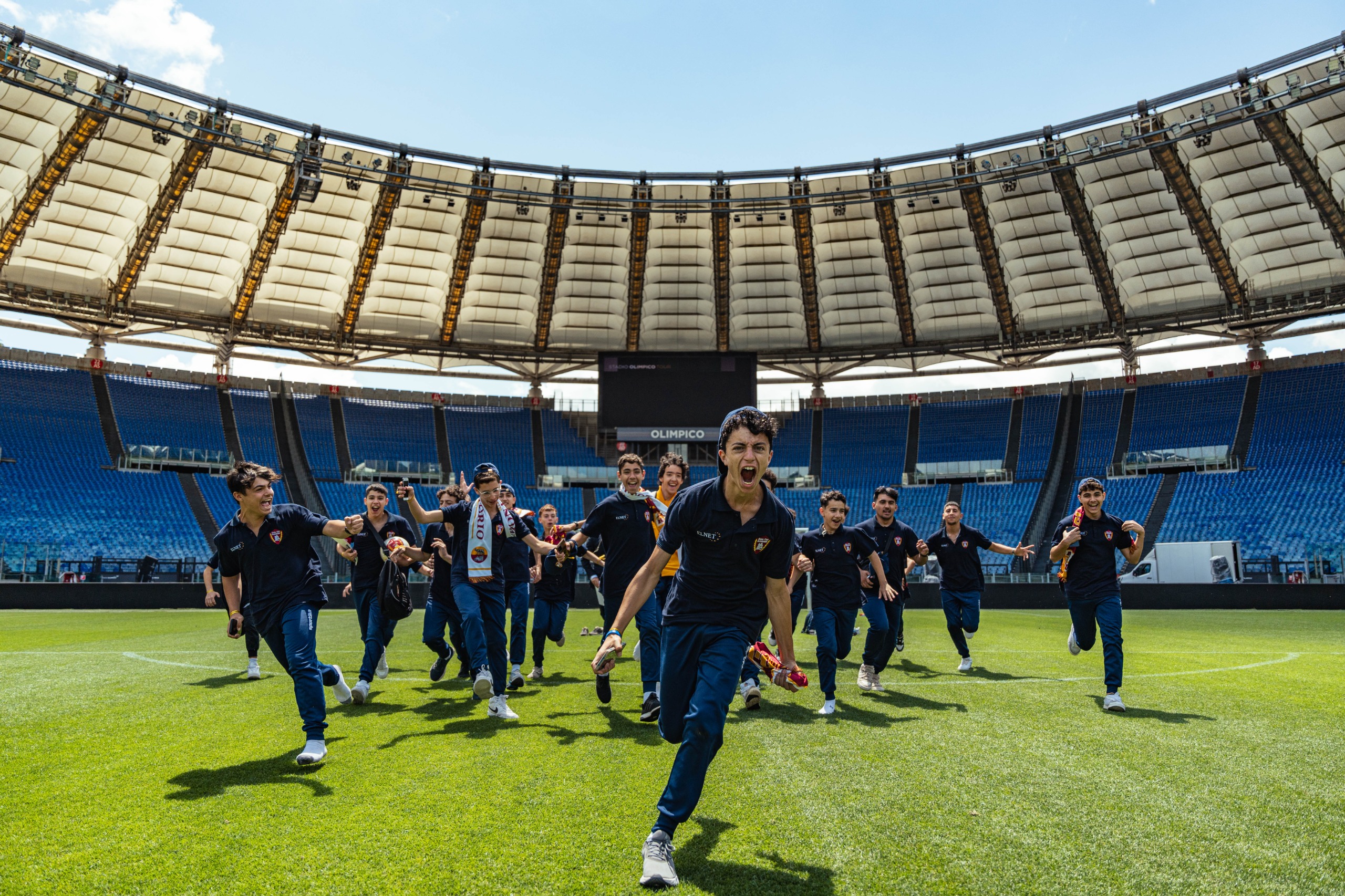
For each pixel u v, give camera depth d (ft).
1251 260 97.30
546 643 41.16
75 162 81.92
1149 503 115.24
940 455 133.49
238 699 22.40
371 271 102.94
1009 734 17.71
